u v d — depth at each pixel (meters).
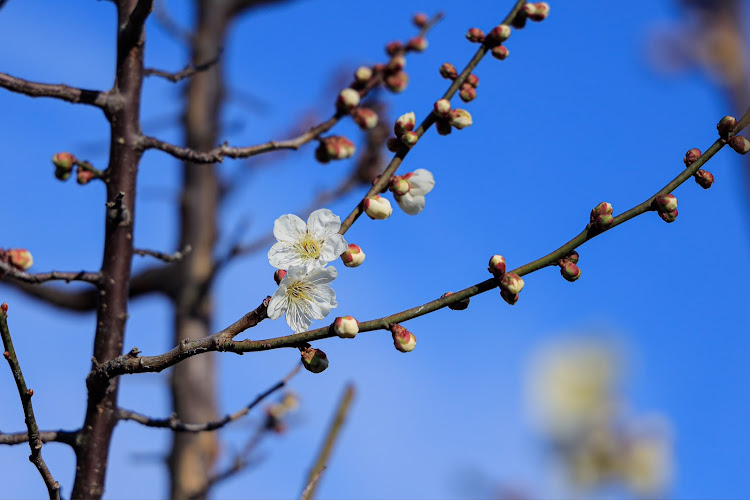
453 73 0.71
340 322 0.62
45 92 0.71
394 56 0.79
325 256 0.64
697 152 0.64
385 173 0.67
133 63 0.73
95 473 0.69
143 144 0.72
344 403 0.72
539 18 0.71
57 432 0.69
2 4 0.70
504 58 0.71
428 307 0.63
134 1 0.74
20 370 0.63
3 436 0.67
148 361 0.65
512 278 0.63
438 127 0.69
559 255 0.63
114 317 0.71
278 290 0.63
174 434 0.94
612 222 0.63
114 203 0.71
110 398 0.69
